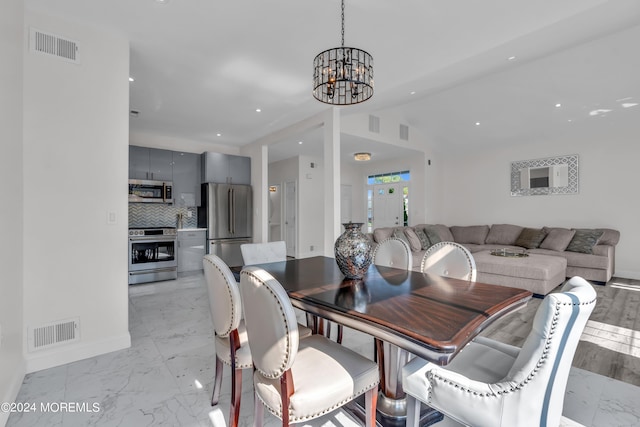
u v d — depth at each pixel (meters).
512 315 3.25
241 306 1.49
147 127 4.92
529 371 0.99
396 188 7.56
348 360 1.33
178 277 5.09
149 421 1.58
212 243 5.48
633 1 2.13
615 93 4.18
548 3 2.15
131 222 5.21
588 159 5.35
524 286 4.00
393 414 1.59
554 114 4.94
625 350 2.42
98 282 2.35
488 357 1.37
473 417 1.08
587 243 4.84
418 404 1.30
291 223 7.70
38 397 1.79
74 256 2.26
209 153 5.60
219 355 1.62
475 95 4.85
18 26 1.96
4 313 1.68
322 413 1.14
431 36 2.55
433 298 1.42
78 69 2.29
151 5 2.10
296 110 4.15
